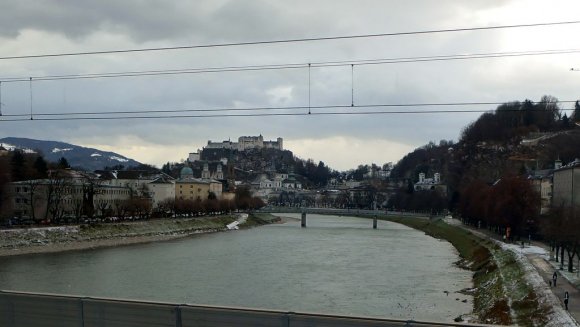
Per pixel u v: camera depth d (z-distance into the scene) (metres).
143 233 178.50
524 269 82.69
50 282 88.00
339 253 133.88
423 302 73.75
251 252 135.75
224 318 22.58
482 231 173.38
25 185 185.75
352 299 75.50
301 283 88.38
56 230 148.75
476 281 90.94
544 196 193.88
